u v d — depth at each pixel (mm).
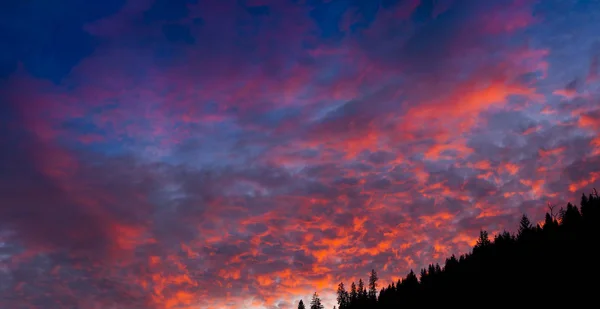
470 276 111562
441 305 109438
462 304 103000
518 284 94250
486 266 110688
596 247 92812
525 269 98000
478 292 102875
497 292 96812
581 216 109062
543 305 83562
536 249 102812
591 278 84250
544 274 92188
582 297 80312
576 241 97812
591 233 98312
